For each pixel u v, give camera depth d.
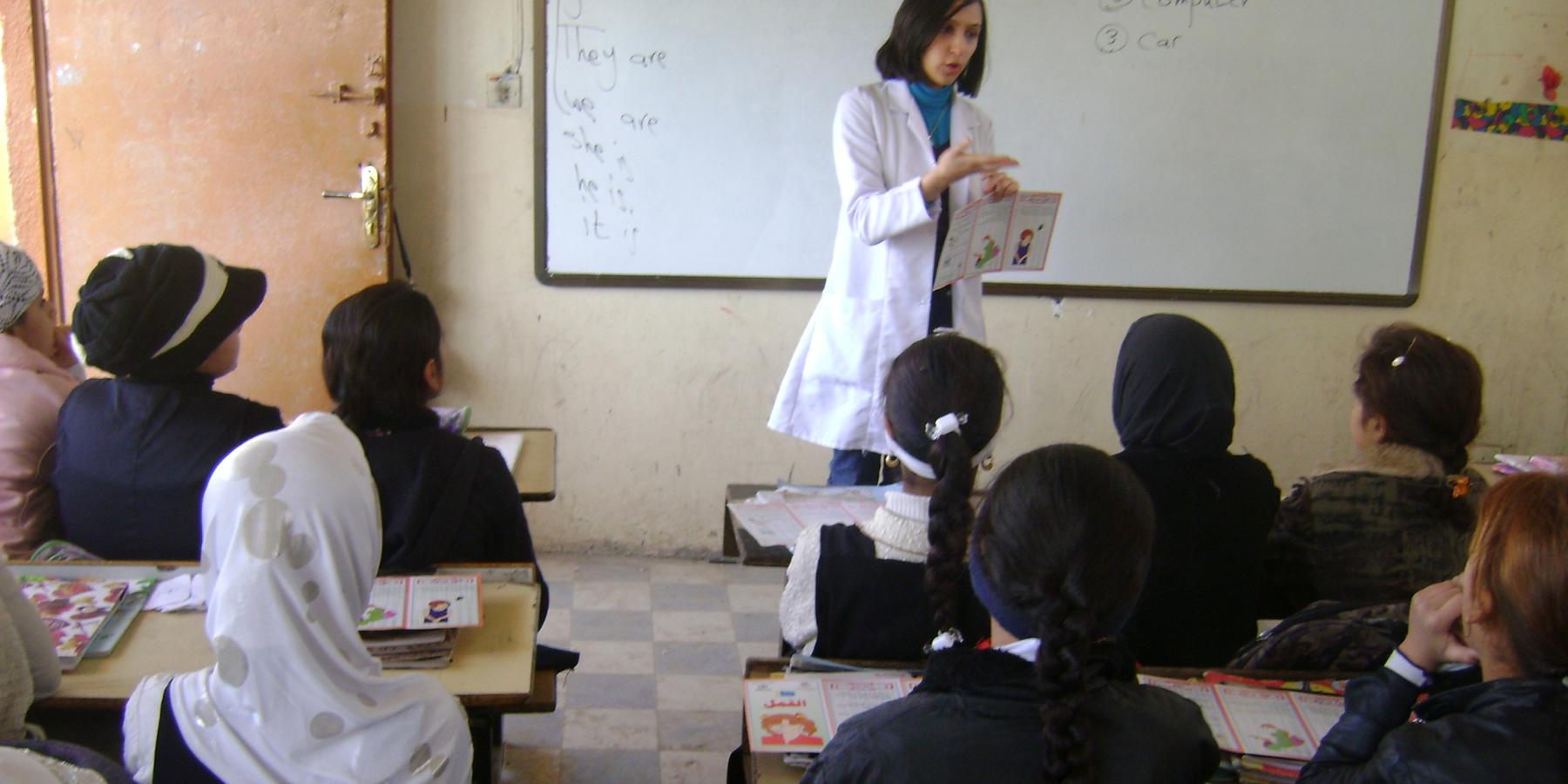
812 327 2.80
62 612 1.56
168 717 1.13
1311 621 1.65
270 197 3.30
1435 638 1.22
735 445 3.76
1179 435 1.77
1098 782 0.96
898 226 2.48
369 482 1.20
